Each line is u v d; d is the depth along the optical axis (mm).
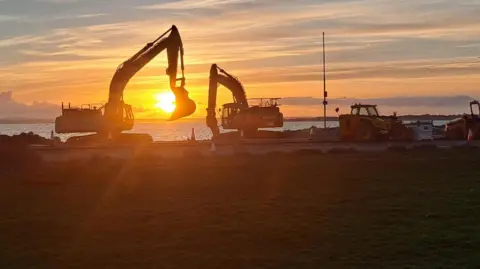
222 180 24234
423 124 49469
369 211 18656
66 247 15109
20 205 19781
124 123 41688
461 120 45000
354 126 42688
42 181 23688
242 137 47031
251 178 24688
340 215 18188
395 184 23266
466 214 18109
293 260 14039
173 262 13930
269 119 46969
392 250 14688
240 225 17078
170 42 39531
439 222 17188
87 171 26125
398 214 18219
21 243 15484
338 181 23938
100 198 20875
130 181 24000
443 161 29562
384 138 42312
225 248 14969
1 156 27328
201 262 13922
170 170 26859
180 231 16516
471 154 32656
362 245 15109
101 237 15984
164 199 20594
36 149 34250
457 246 14922
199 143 42375
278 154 32969
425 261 13875
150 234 16250
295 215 18219
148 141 42969
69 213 18609
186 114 38656
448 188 22328
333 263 13812
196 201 20250
